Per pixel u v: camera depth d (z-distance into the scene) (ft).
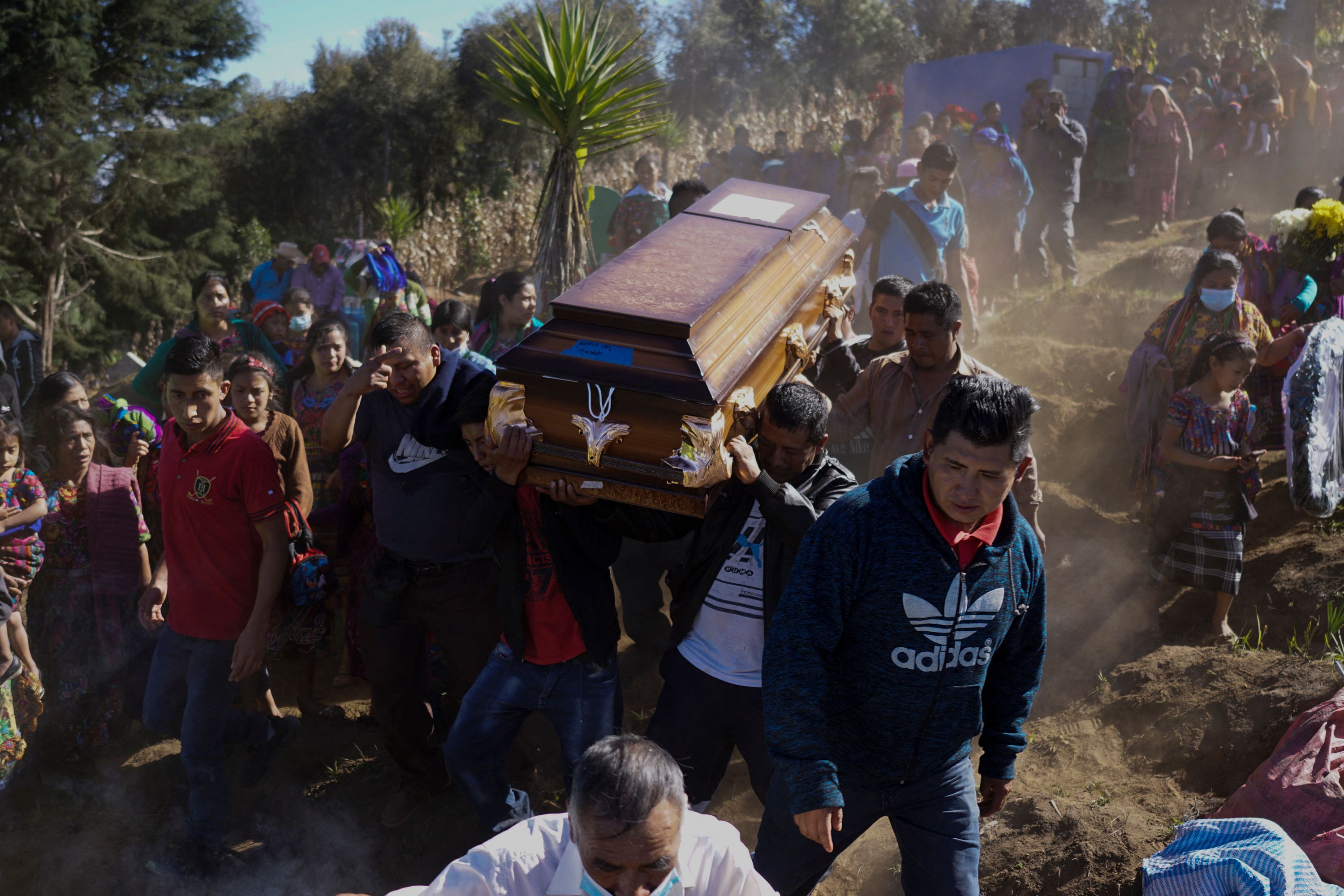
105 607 15.21
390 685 12.67
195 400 12.04
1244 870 9.21
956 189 22.98
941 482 7.56
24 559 14.07
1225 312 16.62
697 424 9.10
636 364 9.31
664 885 6.22
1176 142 34.88
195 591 12.45
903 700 8.29
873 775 8.68
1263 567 16.57
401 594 12.20
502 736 11.37
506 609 10.98
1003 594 8.14
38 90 85.05
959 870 8.68
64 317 87.76
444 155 124.57
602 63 21.95
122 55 91.76
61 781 15.16
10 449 14.03
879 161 36.94
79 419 14.98
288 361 23.65
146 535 15.52
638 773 5.70
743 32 112.57
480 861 6.42
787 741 7.85
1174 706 13.37
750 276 11.09
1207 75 44.98
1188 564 15.16
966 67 44.83
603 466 9.56
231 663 12.51
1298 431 15.48
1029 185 29.99
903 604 7.95
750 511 10.37
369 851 13.39
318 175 124.36
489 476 11.66
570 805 5.92
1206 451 14.87
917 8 112.68
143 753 15.81
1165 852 10.39
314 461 17.75
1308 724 11.25
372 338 11.78
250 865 13.14
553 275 22.80
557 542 10.81
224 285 20.72
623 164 56.54
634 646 17.43
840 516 8.12
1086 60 43.21
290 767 15.06
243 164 124.16
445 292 47.93
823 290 13.34
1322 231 18.44
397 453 12.13
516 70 22.00
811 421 10.08
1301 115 39.81
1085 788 12.78
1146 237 35.42
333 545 17.02
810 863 9.15
